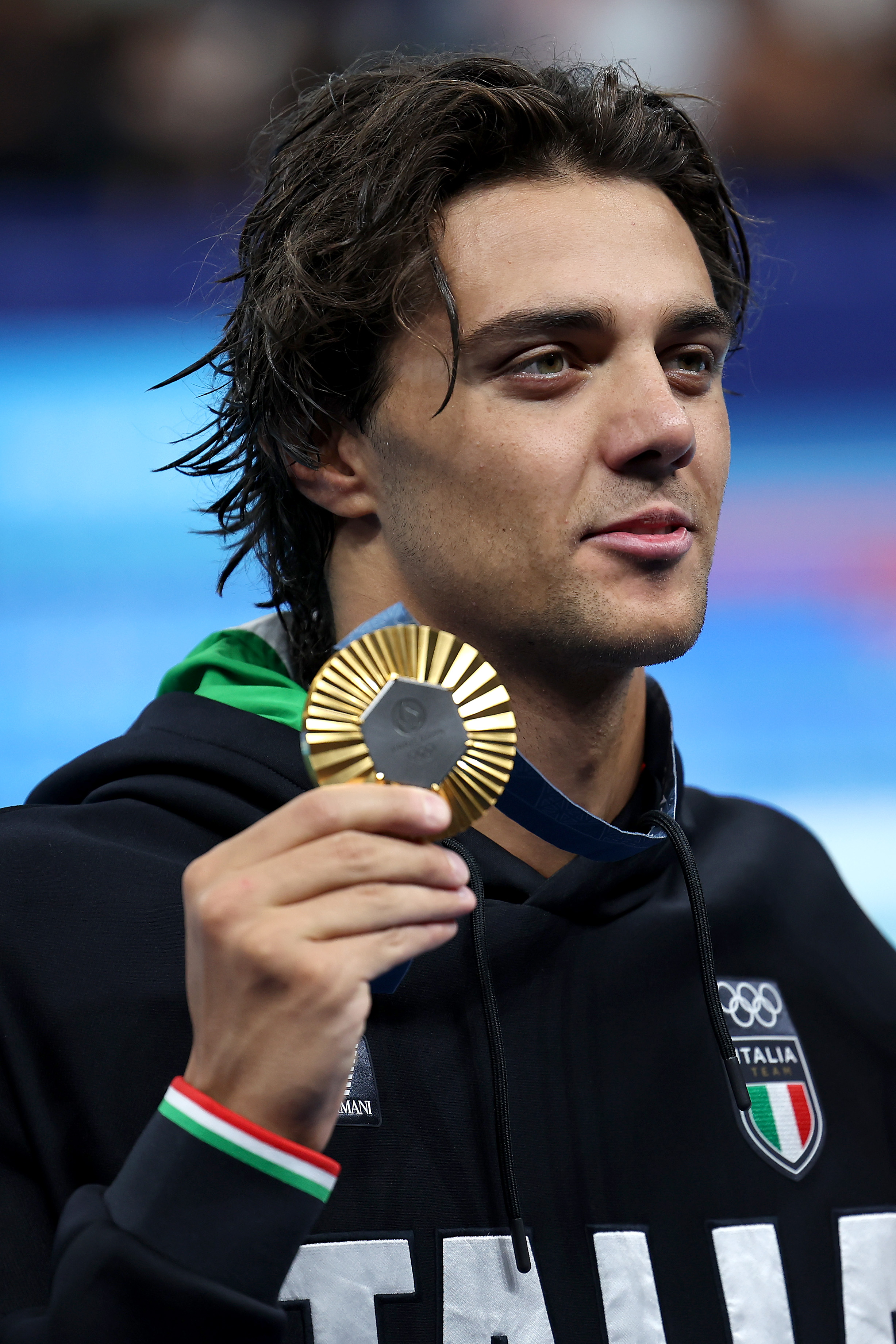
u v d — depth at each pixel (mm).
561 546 3225
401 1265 3119
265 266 3873
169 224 15438
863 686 13164
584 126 3529
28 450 13242
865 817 12156
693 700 12984
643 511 3227
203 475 4254
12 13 16094
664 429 3182
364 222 3512
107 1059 3102
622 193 3512
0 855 3314
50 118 16344
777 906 4359
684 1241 3480
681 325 3387
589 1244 3330
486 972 3420
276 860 2383
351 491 3627
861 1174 3920
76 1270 2408
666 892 4027
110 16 16438
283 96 16609
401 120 3547
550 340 3275
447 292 3307
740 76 16828
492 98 3469
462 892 2426
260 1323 2391
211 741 3666
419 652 2533
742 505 13727
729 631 13328
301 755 3598
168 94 16469
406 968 2543
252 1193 2400
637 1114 3586
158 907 3318
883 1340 3648
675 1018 3791
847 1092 4082
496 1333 3131
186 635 12773
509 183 3451
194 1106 2416
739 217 4391
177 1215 2404
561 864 3781
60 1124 3055
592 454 3244
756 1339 3430
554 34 17125
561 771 3588
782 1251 3609
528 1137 3381
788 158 16688
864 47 16641
